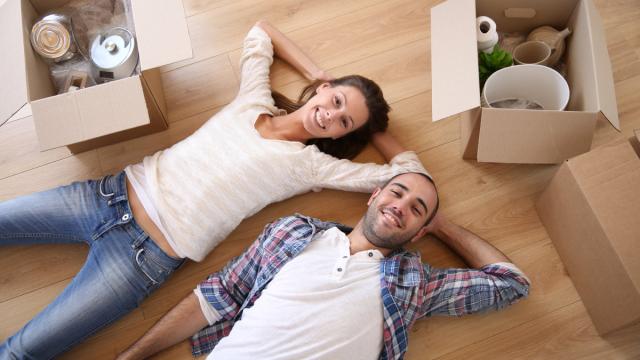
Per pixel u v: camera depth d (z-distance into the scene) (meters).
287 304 1.29
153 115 1.63
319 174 1.54
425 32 1.89
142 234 1.42
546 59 1.64
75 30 1.67
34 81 1.46
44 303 1.55
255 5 1.92
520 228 1.63
